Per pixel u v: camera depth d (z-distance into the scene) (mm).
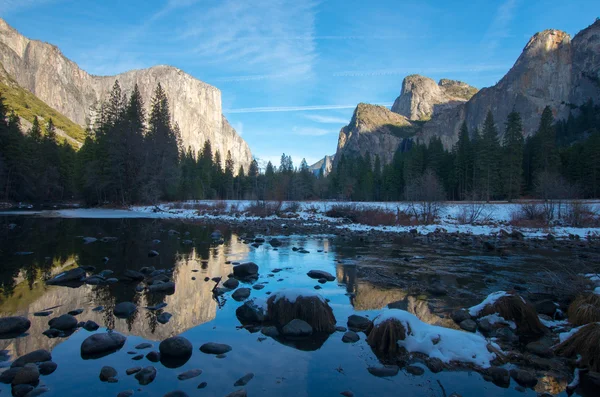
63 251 13219
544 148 55062
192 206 42219
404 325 5391
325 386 4129
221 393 3900
